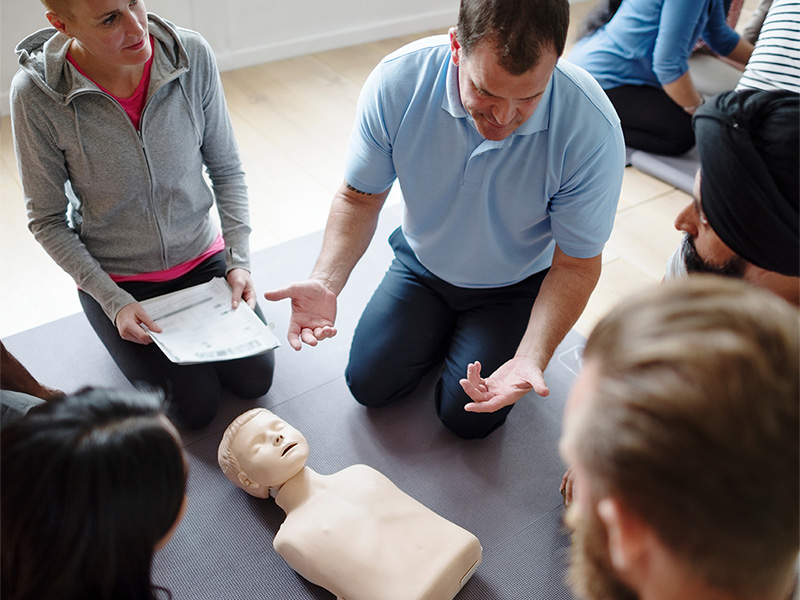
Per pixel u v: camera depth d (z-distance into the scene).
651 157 2.61
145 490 0.71
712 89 2.72
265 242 2.26
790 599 0.67
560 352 1.88
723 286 0.50
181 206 1.61
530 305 1.61
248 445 1.42
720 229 0.93
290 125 2.86
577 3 4.16
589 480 0.51
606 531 0.54
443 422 1.65
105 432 0.70
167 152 1.50
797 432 0.44
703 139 0.91
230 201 1.70
